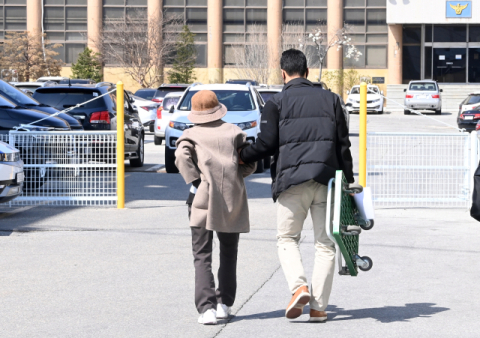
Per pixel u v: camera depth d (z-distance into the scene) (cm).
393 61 7794
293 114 680
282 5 8106
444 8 7438
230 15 8194
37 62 7938
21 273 912
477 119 3997
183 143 691
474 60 7625
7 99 1791
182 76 7981
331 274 696
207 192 688
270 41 8019
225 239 711
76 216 1349
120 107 1447
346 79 7912
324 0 8050
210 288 699
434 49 7700
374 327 687
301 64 704
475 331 675
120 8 8238
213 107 696
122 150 1448
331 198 673
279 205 696
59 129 1723
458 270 933
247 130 2062
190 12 8244
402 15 7506
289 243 698
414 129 4281
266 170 2258
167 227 1240
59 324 698
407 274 912
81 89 2136
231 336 660
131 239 1136
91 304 769
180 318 718
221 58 8200
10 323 701
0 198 1293
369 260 705
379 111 6488
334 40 7862
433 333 668
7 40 7981
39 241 1120
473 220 1316
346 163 688
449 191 1594
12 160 1320
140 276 896
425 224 1272
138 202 1536
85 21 8306
